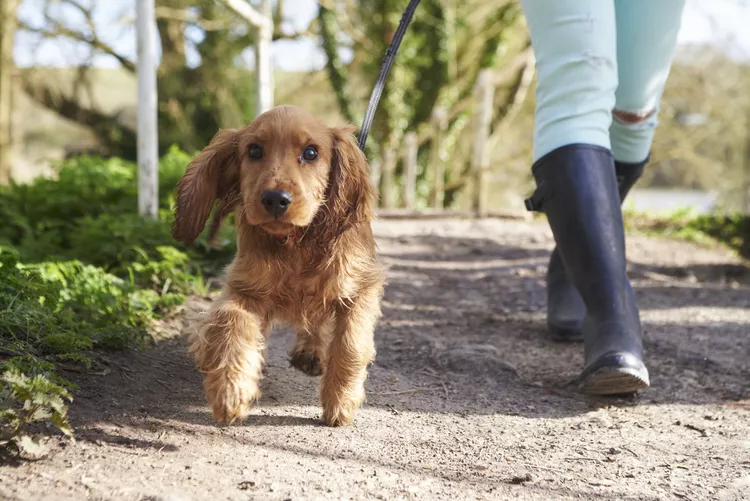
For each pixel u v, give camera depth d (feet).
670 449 4.35
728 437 4.52
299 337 5.16
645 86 5.59
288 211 4.03
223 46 27.12
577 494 3.80
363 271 4.48
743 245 13.99
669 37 5.45
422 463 4.03
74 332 4.86
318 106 30.40
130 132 29.19
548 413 4.85
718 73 28.07
